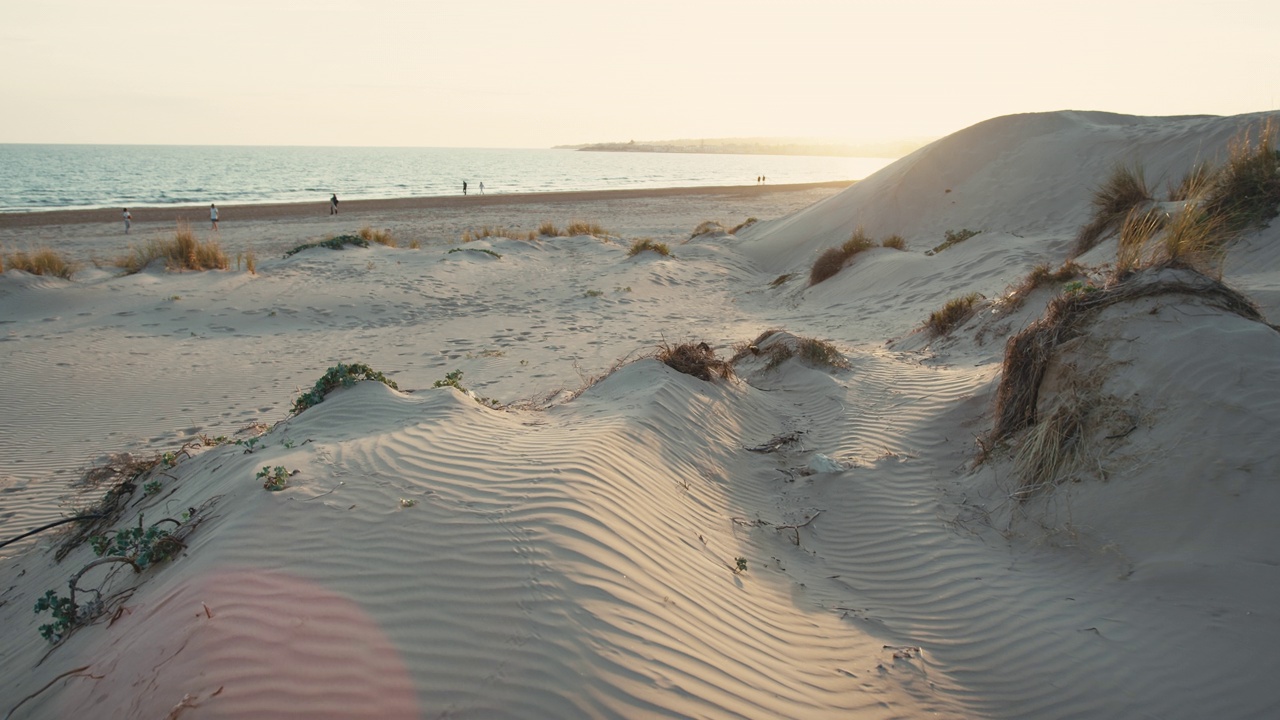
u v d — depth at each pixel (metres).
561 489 4.29
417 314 14.42
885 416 6.98
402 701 2.81
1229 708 3.19
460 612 3.26
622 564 3.78
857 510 5.41
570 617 3.28
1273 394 4.50
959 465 5.89
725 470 5.84
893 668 3.68
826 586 4.51
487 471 4.54
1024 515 4.91
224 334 12.75
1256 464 4.19
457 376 6.78
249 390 9.75
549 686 2.92
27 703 3.19
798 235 22.81
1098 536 4.45
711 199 47.97
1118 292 5.65
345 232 29.14
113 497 5.66
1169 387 4.84
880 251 16.66
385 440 5.04
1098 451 4.88
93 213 36.69
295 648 3.00
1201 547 4.02
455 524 3.89
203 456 5.76
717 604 3.85
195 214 36.53
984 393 6.79
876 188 22.83
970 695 3.55
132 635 3.30
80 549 5.17
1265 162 9.80
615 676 3.02
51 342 11.87
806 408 7.59
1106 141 19.61
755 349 9.48
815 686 3.41
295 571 3.49
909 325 11.25
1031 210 18.52
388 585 3.41
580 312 14.73
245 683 2.82
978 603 4.23
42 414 8.81
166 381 10.10
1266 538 3.87
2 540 5.88
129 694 2.89
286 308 14.23
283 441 5.28
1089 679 3.53
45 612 4.30
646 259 19.77
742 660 3.43
